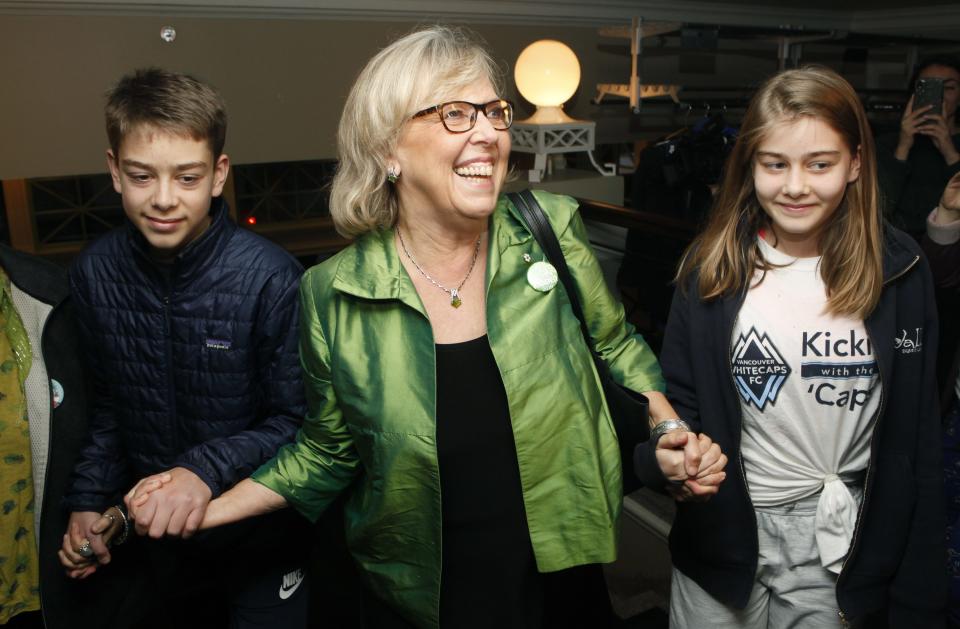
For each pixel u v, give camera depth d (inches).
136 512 47.7
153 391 55.9
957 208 61.8
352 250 47.4
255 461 52.5
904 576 49.8
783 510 51.1
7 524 57.5
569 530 46.9
